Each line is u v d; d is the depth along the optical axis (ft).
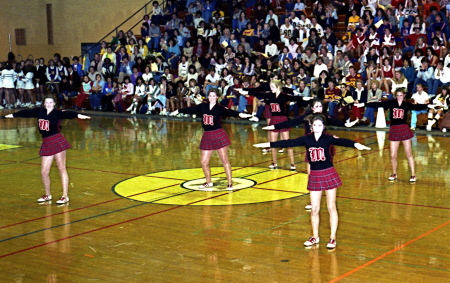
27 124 69.87
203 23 81.56
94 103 81.30
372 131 59.67
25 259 24.43
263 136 57.47
